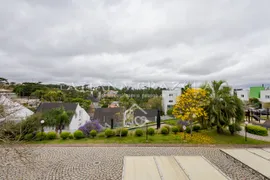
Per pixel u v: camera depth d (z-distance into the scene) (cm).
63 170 619
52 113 1625
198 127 1281
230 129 1131
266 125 1377
